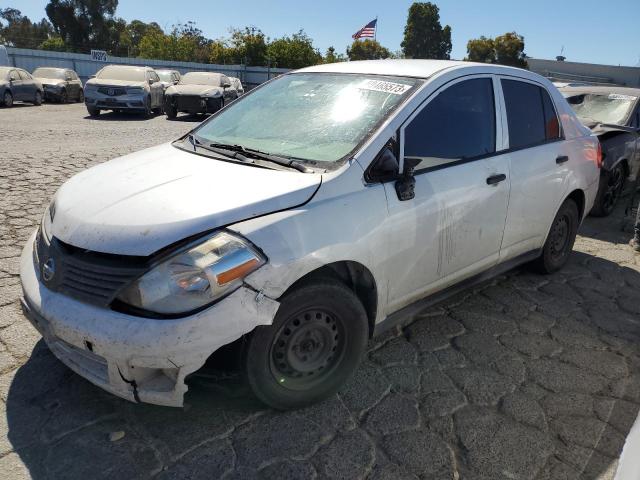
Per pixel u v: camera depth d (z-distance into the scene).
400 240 2.92
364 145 2.85
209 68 39.25
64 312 2.31
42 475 2.27
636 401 3.01
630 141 6.93
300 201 2.54
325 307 2.63
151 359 2.19
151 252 2.24
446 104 3.29
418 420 2.74
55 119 15.50
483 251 3.62
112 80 17.39
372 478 2.36
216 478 2.30
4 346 3.17
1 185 6.71
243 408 2.74
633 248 5.69
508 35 56.50
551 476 2.43
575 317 4.00
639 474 1.62
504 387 3.07
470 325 3.79
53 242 2.54
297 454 2.46
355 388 2.98
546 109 4.23
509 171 3.66
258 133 3.30
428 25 70.00
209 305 2.22
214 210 2.37
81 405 2.70
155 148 3.51
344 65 3.75
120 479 2.27
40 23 71.12
